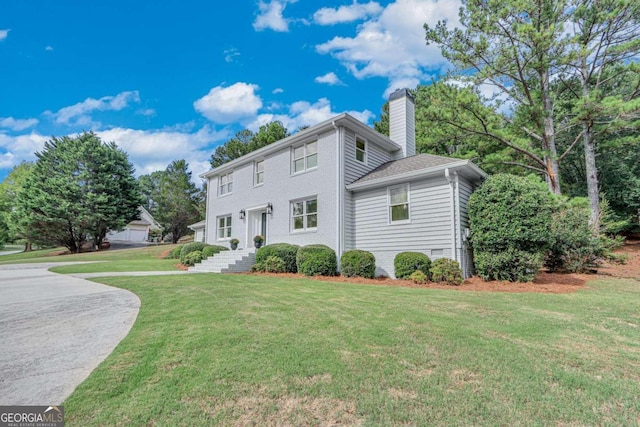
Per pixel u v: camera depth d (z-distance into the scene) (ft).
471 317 15.61
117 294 21.66
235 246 49.26
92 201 79.36
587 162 44.62
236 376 9.54
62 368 10.25
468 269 31.32
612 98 36.47
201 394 8.61
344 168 38.24
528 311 16.83
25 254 90.12
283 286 25.63
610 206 53.78
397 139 45.65
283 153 45.37
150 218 138.21
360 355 11.07
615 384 9.23
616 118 39.45
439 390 8.83
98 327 14.38
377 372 9.82
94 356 11.18
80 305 18.52
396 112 46.29
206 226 61.05
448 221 31.04
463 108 42.55
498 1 36.99
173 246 81.15
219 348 11.62
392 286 26.76
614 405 8.21
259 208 48.08
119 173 86.69
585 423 7.50
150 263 50.19
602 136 46.80
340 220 37.22
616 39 41.70
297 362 10.46
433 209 32.24
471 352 11.33
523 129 45.44
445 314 16.15
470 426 7.29
